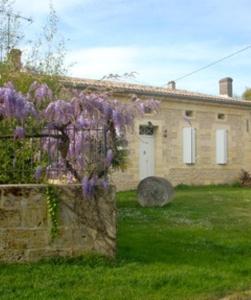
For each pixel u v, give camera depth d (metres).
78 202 6.43
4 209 6.16
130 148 19.34
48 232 6.29
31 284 5.44
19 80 9.02
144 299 5.10
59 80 10.21
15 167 7.00
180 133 21.22
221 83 27.30
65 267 6.07
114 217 6.56
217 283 5.70
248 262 6.75
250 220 10.62
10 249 6.16
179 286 5.59
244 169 24.14
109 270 6.03
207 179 22.36
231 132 23.62
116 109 6.56
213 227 9.51
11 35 10.62
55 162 6.75
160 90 20.69
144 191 13.21
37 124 6.66
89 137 6.62
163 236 8.37
